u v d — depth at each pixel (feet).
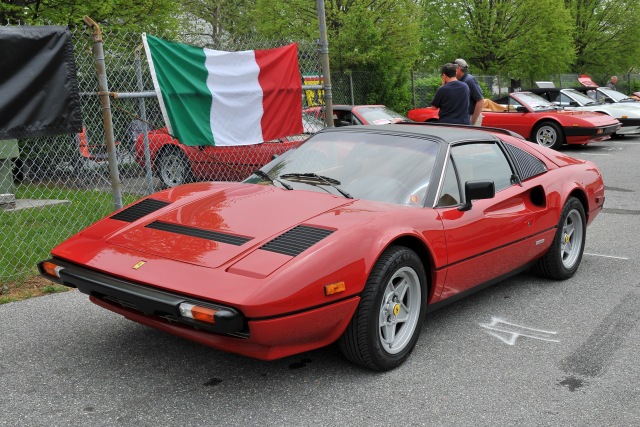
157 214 10.86
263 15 56.90
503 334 11.87
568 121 44.55
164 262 9.05
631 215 23.73
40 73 14.94
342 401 8.98
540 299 14.12
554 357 10.75
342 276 8.84
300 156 12.98
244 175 26.84
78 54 24.23
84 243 10.30
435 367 10.28
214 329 8.05
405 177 11.49
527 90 55.16
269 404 8.85
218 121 20.02
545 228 14.11
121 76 24.80
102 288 9.03
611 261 17.47
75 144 26.35
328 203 10.63
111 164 16.76
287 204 10.63
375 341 9.52
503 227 12.43
